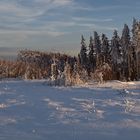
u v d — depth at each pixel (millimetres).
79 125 12359
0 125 12609
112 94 21688
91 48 74000
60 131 11547
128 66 62688
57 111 15141
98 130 11578
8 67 62969
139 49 64562
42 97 20359
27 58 71375
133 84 33750
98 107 15844
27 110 15656
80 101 17969
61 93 23078
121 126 12016
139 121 12656
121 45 69750
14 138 10617
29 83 37188
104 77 45125
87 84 34000
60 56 49688
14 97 20453
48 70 61250
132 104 16453
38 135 11039
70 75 35438
